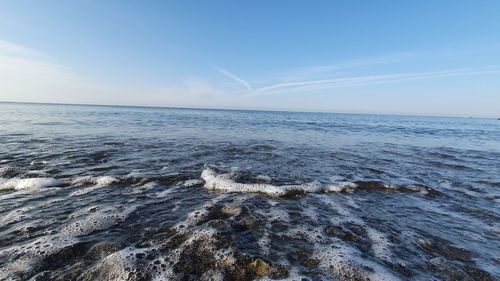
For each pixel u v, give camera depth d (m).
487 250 4.42
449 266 3.92
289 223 5.28
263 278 3.55
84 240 4.38
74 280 3.38
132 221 5.17
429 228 5.25
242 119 53.81
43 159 10.06
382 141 20.72
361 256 4.14
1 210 5.50
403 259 4.09
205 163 10.52
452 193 7.68
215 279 3.50
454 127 48.25
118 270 3.60
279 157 12.43
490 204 6.77
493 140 24.05
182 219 5.31
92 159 10.45
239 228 4.97
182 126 28.84
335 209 6.18
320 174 9.38
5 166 8.82
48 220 5.08
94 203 6.05
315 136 22.98
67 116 40.00
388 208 6.34
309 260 3.99
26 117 33.09
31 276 3.43
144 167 9.49
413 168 10.94
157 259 3.89
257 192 7.27
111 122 30.42
